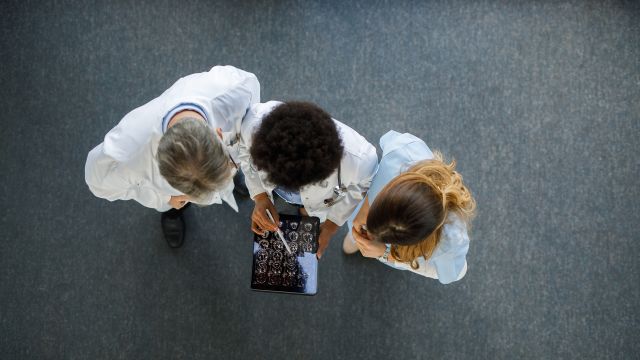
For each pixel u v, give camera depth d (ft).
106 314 7.04
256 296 7.06
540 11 7.43
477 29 7.40
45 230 7.15
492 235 7.11
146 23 7.47
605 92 7.33
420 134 7.27
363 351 6.95
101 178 4.96
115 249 7.14
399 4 7.43
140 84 7.37
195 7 7.50
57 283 7.07
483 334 6.96
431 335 6.97
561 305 7.00
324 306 7.02
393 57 7.38
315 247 5.54
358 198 5.16
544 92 7.34
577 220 7.13
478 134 7.27
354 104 7.33
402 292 7.04
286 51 7.40
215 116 4.74
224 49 7.41
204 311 7.05
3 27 7.42
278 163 3.92
